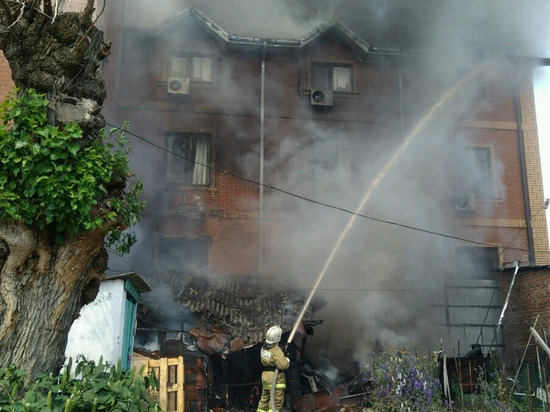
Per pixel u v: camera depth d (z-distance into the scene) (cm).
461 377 1144
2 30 506
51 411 380
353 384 1159
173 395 891
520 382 1174
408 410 934
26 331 468
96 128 516
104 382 419
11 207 456
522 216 1620
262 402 784
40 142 470
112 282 782
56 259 485
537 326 1377
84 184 466
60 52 507
